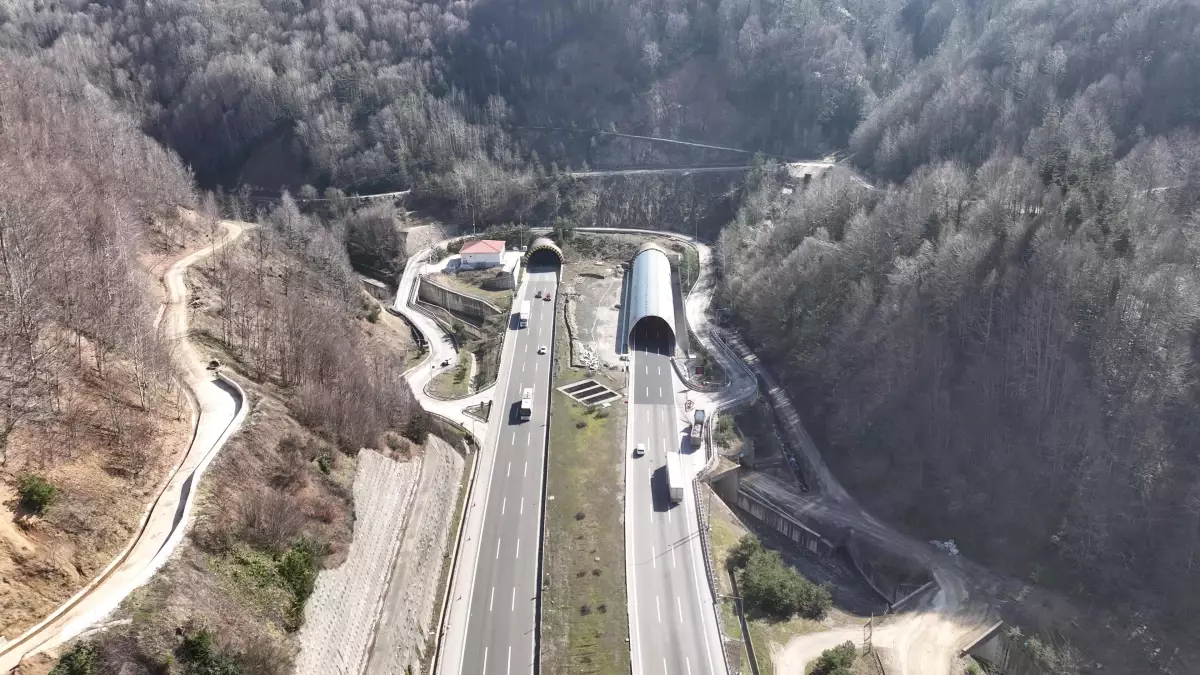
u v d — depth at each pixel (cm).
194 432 6438
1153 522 9156
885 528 10431
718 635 7625
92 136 12388
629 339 14138
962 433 10731
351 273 15162
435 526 8450
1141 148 13588
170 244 11188
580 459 10531
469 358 14162
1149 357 9631
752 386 12838
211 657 4491
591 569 8450
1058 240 10544
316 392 7694
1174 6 16200
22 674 3831
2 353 5650
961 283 11125
